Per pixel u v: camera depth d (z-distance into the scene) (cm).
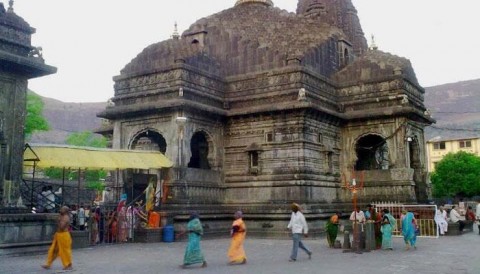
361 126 2908
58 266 1377
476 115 9812
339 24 3675
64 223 1323
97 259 1557
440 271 1249
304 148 2558
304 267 1340
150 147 3158
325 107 2825
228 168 2781
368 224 1833
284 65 2742
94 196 4291
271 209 2516
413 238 1883
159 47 2747
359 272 1235
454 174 5912
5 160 1700
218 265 1401
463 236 2594
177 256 1647
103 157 2219
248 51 2886
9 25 1723
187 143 2530
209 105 2722
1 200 1672
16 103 1762
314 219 2503
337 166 2897
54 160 2012
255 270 1282
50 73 1808
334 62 3111
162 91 2598
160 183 2461
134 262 1478
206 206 2555
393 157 2778
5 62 1684
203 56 2773
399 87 2814
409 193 2698
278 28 3141
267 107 2627
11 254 1597
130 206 2305
